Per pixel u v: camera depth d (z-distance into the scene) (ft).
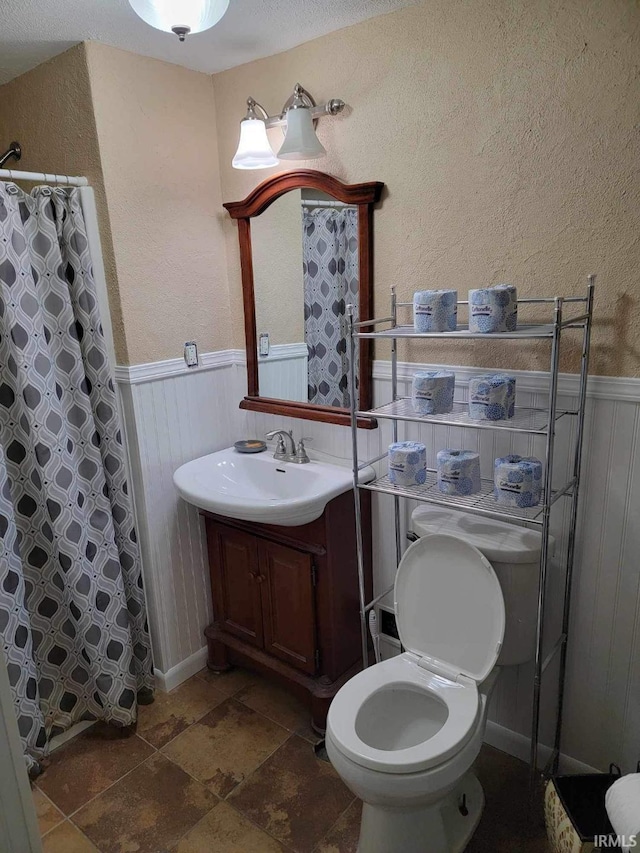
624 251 4.78
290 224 6.83
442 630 5.57
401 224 6.01
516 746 6.30
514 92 5.08
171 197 6.93
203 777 6.21
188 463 7.32
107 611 6.76
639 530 5.12
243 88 6.93
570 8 4.67
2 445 5.79
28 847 3.92
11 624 5.98
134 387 6.80
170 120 6.81
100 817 5.78
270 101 6.72
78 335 6.48
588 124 4.77
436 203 5.73
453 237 5.70
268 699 7.39
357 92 6.01
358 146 6.14
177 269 7.11
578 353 5.16
